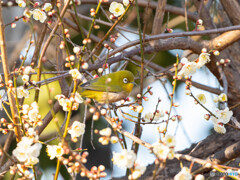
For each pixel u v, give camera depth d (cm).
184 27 1559
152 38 1028
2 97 733
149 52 1167
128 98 818
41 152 1281
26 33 1339
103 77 973
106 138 570
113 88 1080
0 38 659
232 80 1315
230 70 1317
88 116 1344
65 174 1270
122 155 566
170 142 583
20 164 675
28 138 627
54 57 1329
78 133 671
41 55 759
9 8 1447
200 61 765
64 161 588
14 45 1404
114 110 816
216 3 1384
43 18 774
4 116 1338
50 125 1306
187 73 759
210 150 1031
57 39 1010
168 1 1620
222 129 766
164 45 1165
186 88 761
